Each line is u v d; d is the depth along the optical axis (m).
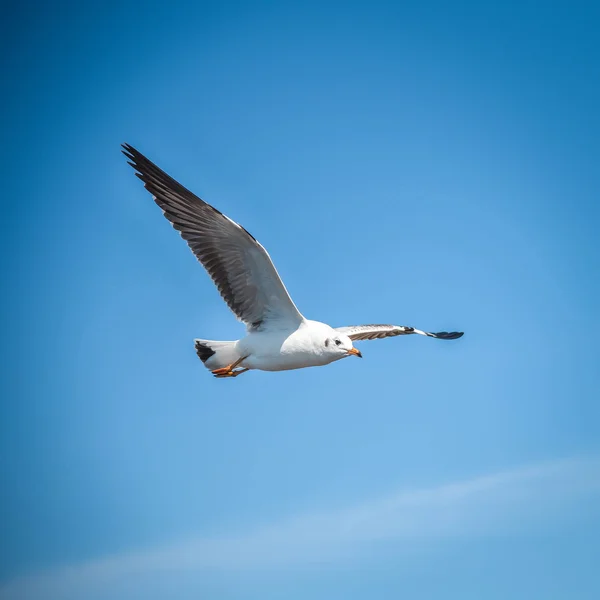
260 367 13.80
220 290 13.73
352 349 13.48
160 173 13.52
